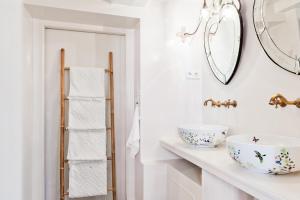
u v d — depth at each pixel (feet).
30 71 5.60
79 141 5.95
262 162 2.69
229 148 3.13
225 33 5.14
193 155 4.09
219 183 3.42
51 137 6.15
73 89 6.00
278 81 3.77
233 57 4.83
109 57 6.48
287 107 3.60
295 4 3.39
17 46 4.80
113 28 6.53
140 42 5.85
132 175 6.64
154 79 5.93
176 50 6.11
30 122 5.60
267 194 2.39
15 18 4.80
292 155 2.60
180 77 6.14
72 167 5.87
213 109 5.73
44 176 6.02
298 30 3.34
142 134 5.83
